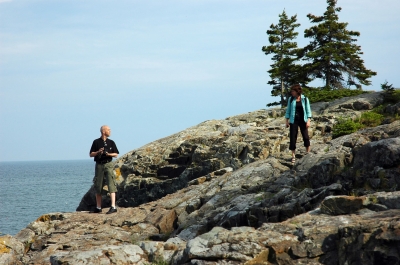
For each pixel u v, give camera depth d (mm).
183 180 21484
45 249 12008
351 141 13914
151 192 22469
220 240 7777
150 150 25000
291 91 14820
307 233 7492
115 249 9133
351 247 6906
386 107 20312
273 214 10766
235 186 14227
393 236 6547
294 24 41906
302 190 11805
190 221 13031
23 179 173875
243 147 20281
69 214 14977
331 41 36312
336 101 24250
